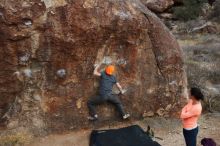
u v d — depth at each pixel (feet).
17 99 34.65
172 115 41.14
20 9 32.60
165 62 39.83
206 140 32.86
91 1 35.40
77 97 36.45
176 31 102.12
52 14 33.81
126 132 36.60
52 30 33.94
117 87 37.99
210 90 48.88
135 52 38.22
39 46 33.96
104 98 36.50
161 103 40.45
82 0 34.96
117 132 36.45
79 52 35.40
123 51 37.65
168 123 40.11
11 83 33.94
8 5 32.35
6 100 34.19
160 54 39.55
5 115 34.47
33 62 34.32
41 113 35.50
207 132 39.52
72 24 34.50
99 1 35.86
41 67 34.71
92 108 36.83
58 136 35.88
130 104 38.99
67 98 36.09
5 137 34.06
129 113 39.04
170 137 38.11
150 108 40.09
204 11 113.29
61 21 34.14
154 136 38.11
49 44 34.17
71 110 36.45
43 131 35.60
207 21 107.04
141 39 38.22
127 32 37.06
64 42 34.47
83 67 36.06
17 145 33.99
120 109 37.81
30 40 33.58
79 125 36.96
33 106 35.19
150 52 39.09
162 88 40.24
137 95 39.11
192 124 31.04
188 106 31.14
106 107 38.09
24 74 34.27
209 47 75.82
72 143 35.37
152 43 39.04
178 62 40.65
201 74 53.98
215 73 55.16
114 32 36.40
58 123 36.11
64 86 35.76
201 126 40.93
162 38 39.60
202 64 60.64
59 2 34.06
